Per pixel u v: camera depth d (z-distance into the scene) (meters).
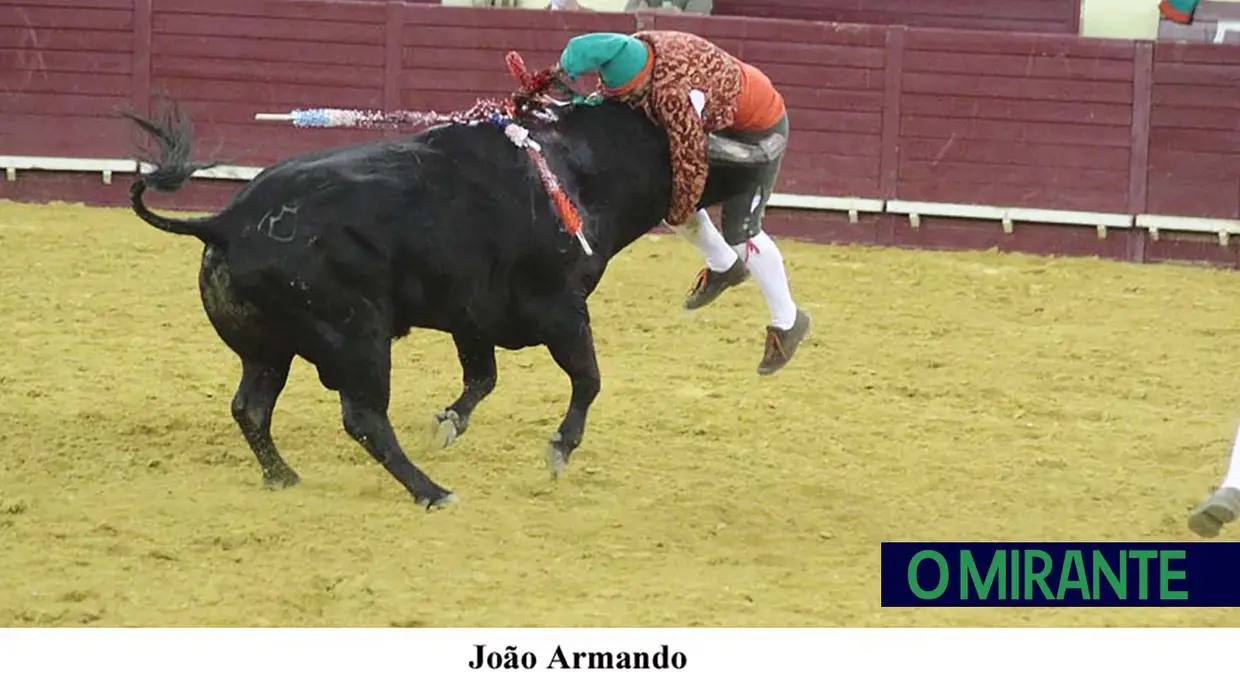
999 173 16.73
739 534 8.27
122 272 13.95
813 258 15.97
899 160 16.80
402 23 16.95
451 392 10.91
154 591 7.18
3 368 10.99
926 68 16.70
